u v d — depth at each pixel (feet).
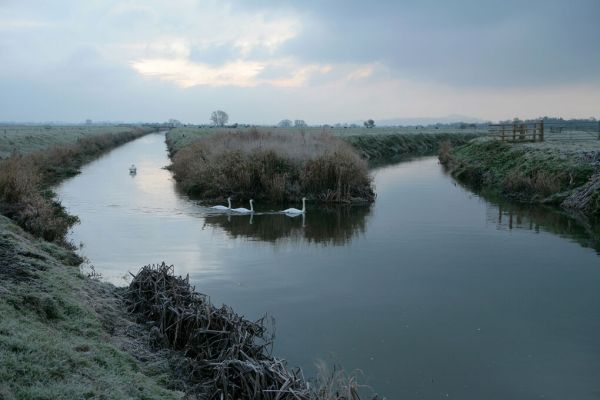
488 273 46.80
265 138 110.32
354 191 88.84
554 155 97.40
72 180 110.11
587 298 40.45
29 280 28.96
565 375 28.63
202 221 69.77
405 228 66.39
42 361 20.11
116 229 63.05
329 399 21.98
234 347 25.38
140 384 21.74
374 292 41.42
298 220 71.87
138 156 185.26
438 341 32.65
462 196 94.07
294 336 32.83
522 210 79.15
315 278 44.93
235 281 43.80
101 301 31.73
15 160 73.77
